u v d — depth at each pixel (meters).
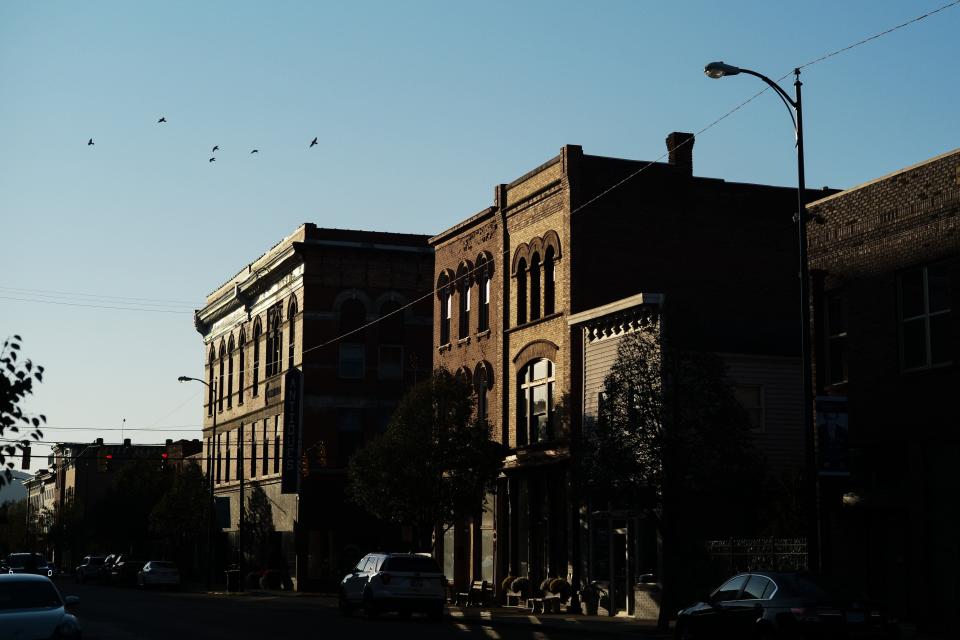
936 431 26.23
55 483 152.75
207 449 84.88
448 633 29.31
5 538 143.38
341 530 62.59
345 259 65.00
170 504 74.88
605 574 37.88
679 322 32.19
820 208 30.22
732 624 21.88
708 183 42.47
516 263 45.38
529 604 40.72
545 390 42.78
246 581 67.50
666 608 29.81
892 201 27.92
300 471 62.25
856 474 28.55
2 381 14.01
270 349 70.50
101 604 46.09
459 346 50.31
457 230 50.72
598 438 29.86
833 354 30.03
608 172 41.59
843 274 29.31
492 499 46.38
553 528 41.31
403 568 35.41
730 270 42.22
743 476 29.64
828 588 20.84
